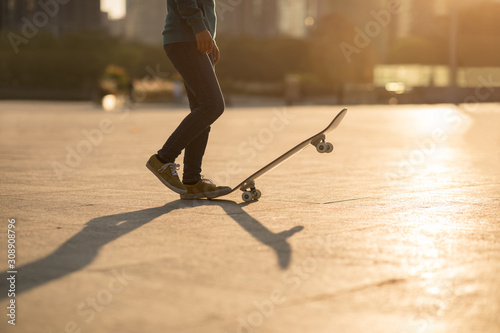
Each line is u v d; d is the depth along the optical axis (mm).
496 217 4195
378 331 2152
